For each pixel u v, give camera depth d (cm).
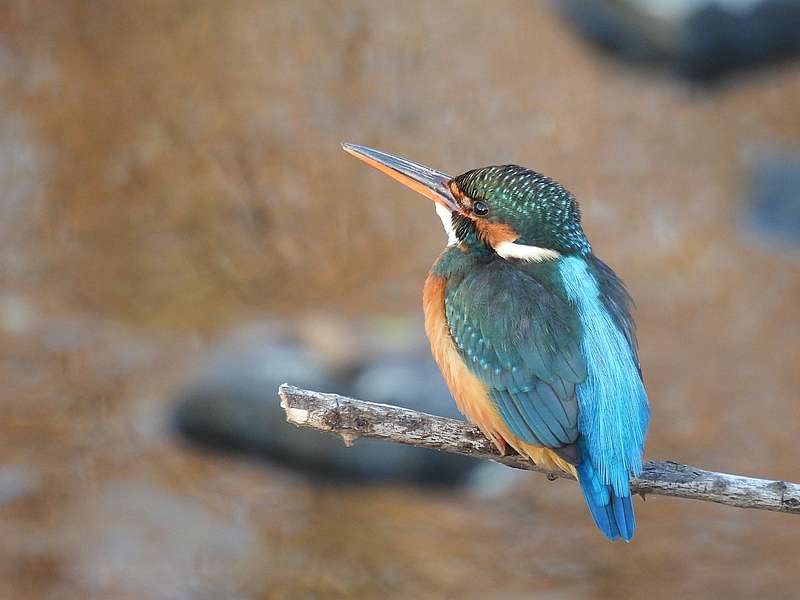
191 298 1538
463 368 768
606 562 1210
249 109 1745
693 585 1182
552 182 812
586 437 726
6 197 1633
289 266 1585
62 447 1307
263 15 1870
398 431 693
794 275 1620
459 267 807
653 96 1830
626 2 1808
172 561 1173
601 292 778
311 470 1298
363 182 1686
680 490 703
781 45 1820
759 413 1413
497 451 770
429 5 1900
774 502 686
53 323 1485
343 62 1811
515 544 1230
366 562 1189
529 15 1903
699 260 1633
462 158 1695
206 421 1317
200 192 1662
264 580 1155
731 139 1780
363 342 1362
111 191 1656
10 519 1198
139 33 1845
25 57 1794
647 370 1474
